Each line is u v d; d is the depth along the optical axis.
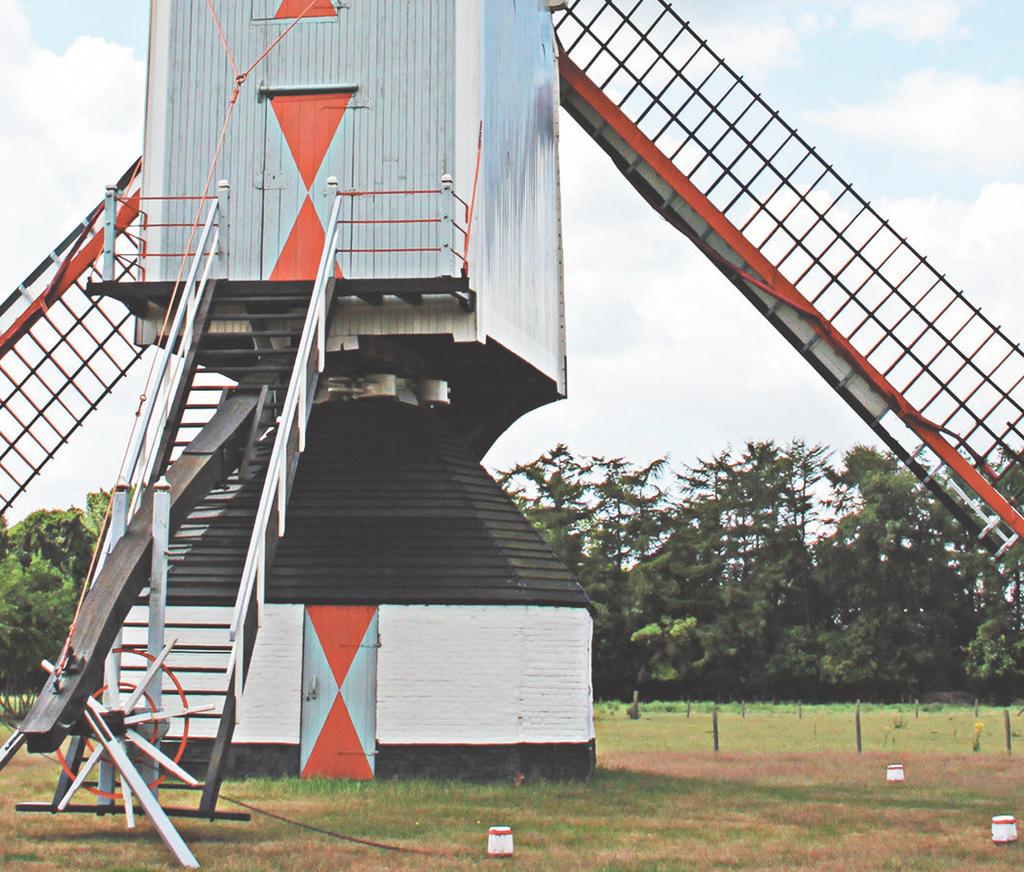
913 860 14.48
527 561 22.34
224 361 21.03
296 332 19.33
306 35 21.56
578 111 27.70
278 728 21.20
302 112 21.42
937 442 25.95
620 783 22.03
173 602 21.31
